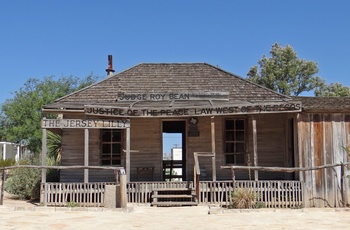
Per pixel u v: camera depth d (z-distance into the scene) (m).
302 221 10.73
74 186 15.14
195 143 17.80
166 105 16.45
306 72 52.34
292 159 17.05
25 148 46.66
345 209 12.97
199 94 17.88
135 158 17.75
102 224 10.23
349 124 15.79
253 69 53.88
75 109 16.12
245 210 12.75
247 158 17.61
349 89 51.91
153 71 19.16
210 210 12.68
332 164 14.97
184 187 15.84
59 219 10.95
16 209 12.76
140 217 11.59
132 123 17.92
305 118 15.73
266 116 17.92
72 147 17.50
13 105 42.91
